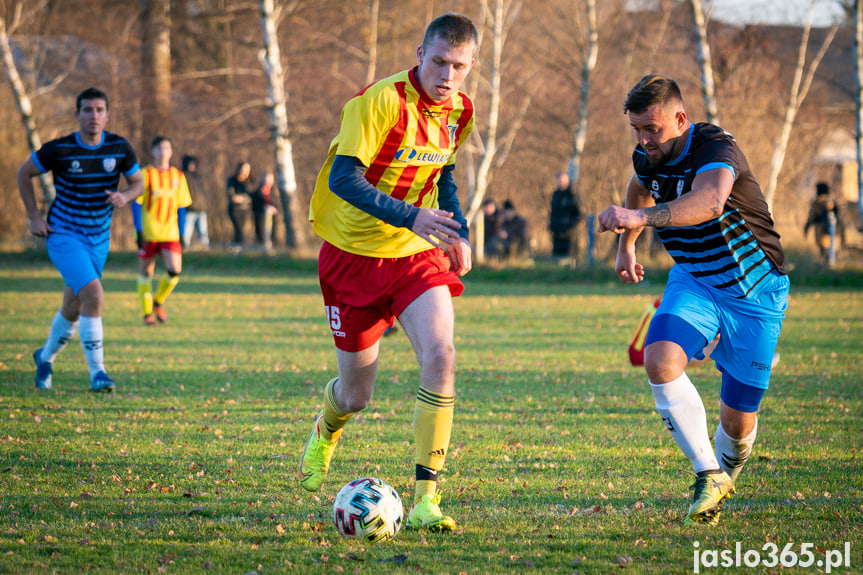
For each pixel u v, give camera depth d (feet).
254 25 187.83
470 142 183.01
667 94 25.08
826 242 138.72
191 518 26.68
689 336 26.40
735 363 27.55
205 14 184.03
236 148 189.47
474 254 155.94
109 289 115.24
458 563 22.48
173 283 81.30
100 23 198.18
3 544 23.85
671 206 23.70
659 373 26.00
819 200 140.46
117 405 45.73
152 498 29.07
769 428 41.16
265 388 51.39
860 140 137.90
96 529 25.39
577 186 167.84
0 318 84.23
